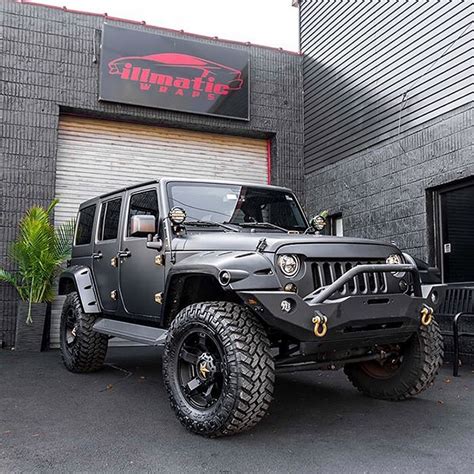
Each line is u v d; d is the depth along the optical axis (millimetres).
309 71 9445
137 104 8305
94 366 5293
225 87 8867
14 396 4371
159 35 8539
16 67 7828
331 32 8820
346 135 8250
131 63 8312
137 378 5156
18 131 7742
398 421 3582
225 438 3188
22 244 7125
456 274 6230
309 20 9562
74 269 5543
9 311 7445
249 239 3479
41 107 7895
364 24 7941
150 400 4227
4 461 2811
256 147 9523
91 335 5168
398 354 4055
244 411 3000
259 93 9258
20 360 6250
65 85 8047
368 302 3211
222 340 3105
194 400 3395
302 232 4586
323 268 3352
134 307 4445
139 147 8711
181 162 8953
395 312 3322
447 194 6441
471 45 5949
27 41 7930
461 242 6168
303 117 9539
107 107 8227
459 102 6078
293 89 9523
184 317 3428
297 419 3631
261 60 9344
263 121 9219
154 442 3127
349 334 3180
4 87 7734
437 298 3654
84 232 5809
